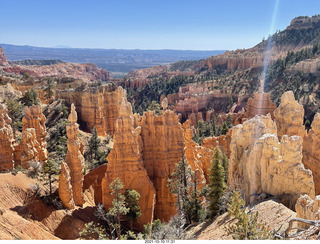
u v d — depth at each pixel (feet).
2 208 119.96
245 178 121.49
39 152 191.31
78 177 167.94
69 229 141.59
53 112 358.43
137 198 161.27
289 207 101.35
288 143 106.42
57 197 156.25
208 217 147.95
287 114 181.98
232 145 141.18
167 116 193.67
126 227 163.63
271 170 109.60
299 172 102.78
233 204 73.05
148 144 191.72
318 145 158.51
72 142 167.43
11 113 307.99
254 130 131.95
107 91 372.38
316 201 78.23
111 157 172.86
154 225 142.72
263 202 102.47
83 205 170.30
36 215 136.67
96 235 145.28
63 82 477.77
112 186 163.73
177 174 167.94
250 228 68.54
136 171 171.83
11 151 185.68
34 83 460.55
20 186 144.87
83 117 361.92
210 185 138.31
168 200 186.19
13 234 112.78
